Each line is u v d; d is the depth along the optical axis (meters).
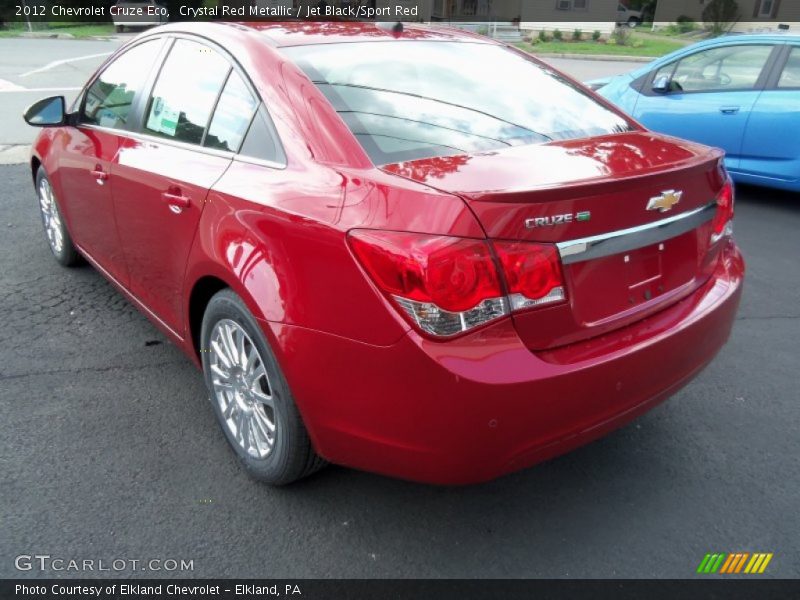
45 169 4.20
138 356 3.56
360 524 2.46
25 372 3.37
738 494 2.66
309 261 2.09
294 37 2.79
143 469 2.70
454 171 2.10
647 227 2.22
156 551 2.31
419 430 1.98
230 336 2.56
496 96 2.75
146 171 2.91
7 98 11.02
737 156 6.46
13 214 5.82
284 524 2.45
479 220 1.89
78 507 2.49
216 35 2.90
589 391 2.08
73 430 2.93
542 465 2.81
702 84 6.73
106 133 3.43
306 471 2.46
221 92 2.74
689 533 2.45
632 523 2.50
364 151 2.24
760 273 4.94
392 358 1.94
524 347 1.99
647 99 7.04
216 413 2.79
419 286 1.87
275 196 2.25
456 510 2.54
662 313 2.37
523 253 1.94
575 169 2.17
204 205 2.53
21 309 4.07
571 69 18.05
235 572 2.24
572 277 2.06
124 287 3.49
